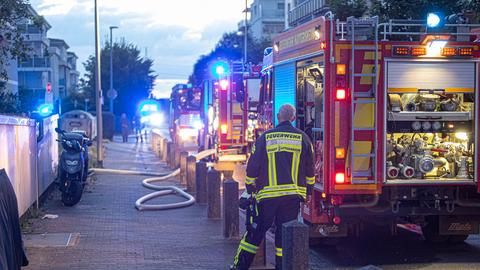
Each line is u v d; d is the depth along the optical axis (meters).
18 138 10.47
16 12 15.02
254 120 17.61
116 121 57.59
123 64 64.81
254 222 7.61
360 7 17.33
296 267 5.79
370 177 8.48
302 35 9.38
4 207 6.45
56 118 16.20
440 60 8.64
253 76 17.30
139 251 9.09
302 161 7.64
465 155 8.80
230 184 9.99
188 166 15.12
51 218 11.75
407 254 9.32
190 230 10.76
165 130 59.91
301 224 5.82
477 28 9.58
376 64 8.39
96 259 8.57
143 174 19.39
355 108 8.45
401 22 10.31
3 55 16.62
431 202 8.77
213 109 20.30
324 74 8.47
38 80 63.81
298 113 9.77
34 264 8.25
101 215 12.23
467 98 8.83
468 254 9.30
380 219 9.06
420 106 8.67
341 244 10.02
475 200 8.87
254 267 7.98
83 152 14.04
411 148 8.66
